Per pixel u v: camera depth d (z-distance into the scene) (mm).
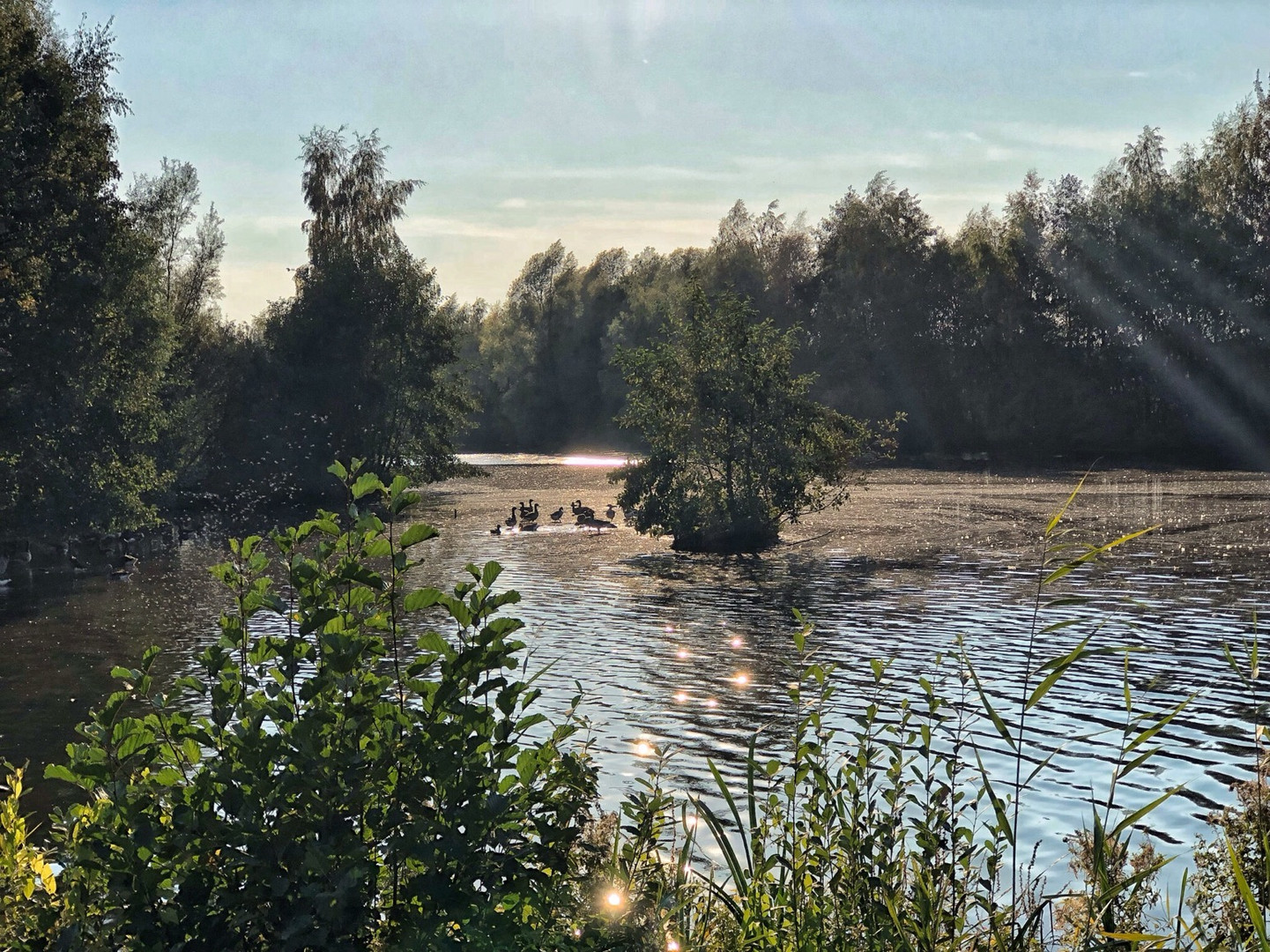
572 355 128375
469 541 44844
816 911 5098
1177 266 84312
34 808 13164
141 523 43656
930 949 4770
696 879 5934
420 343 66750
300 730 4043
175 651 23938
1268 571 30625
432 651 4418
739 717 16812
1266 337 81562
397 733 4242
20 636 26297
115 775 4203
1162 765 13781
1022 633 23172
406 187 67062
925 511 50250
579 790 4547
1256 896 4867
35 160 37031
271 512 59844
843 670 19891
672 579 33000
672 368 41469
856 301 97562
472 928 3859
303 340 64688
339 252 65375
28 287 36906
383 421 65062
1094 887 4738
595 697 18250
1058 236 92625
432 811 4152
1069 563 5207
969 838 5480
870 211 99188
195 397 60969
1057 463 82250
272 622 23234
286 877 3848
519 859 4223
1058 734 15258
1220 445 85062
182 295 70125
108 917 3947
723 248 113250
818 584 31188
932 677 19125
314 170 66375
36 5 42062
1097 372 90625
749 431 41188
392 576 4430
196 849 3930
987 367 92938
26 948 4031
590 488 72375
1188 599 26609
